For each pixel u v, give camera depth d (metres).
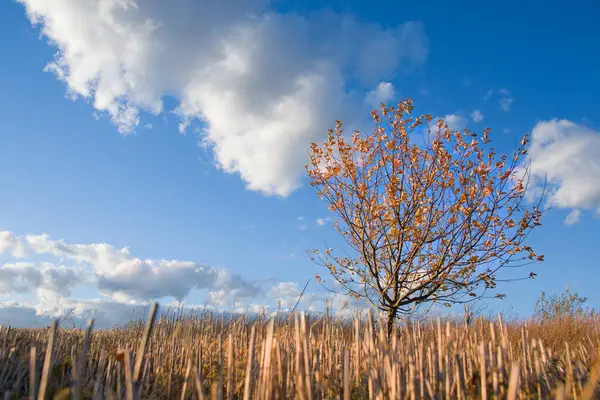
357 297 9.98
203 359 5.05
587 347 7.57
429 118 10.05
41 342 6.25
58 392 3.51
